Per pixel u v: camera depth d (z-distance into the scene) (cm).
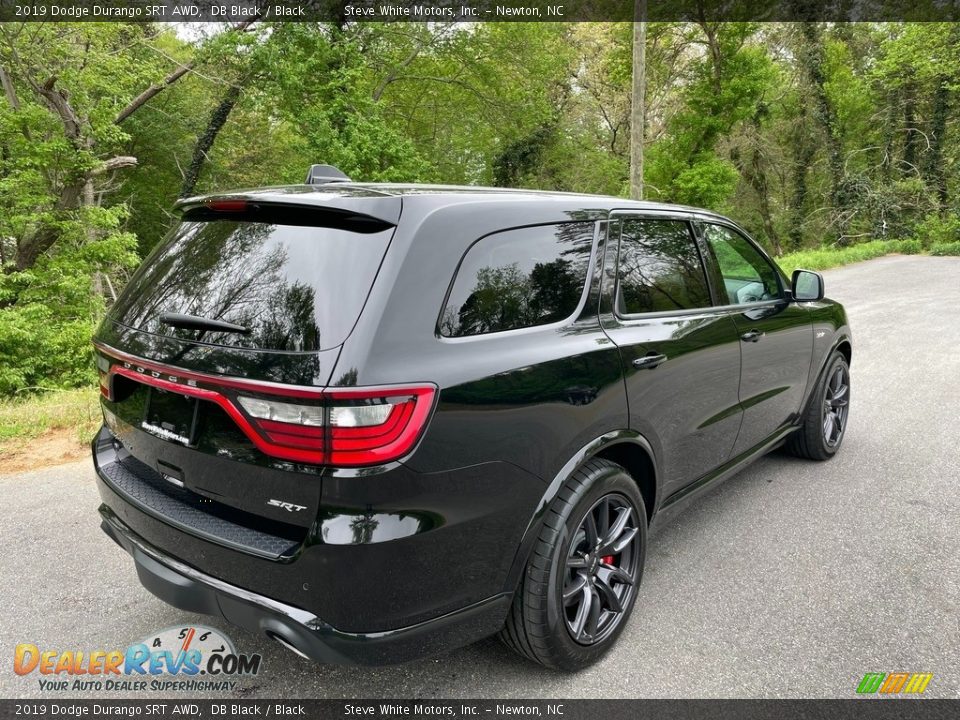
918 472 448
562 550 229
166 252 252
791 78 3669
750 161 3878
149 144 2605
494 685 246
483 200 229
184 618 291
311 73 2045
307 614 189
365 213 201
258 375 188
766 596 302
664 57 2853
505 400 209
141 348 225
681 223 324
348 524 182
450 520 197
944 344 870
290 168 2170
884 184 3622
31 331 1199
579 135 3681
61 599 304
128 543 237
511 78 2578
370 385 180
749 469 459
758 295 380
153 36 1856
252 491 197
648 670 252
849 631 275
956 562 330
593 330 253
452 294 206
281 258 208
